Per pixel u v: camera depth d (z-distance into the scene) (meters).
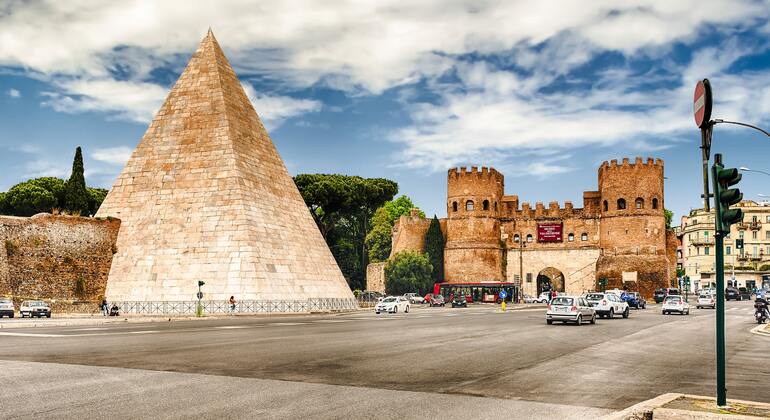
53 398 13.49
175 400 13.38
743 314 62.22
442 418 12.00
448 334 32.22
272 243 62.88
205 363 19.33
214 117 66.50
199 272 59.97
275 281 60.78
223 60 71.38
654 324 44.50
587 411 12.82
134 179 66.50
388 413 12.38
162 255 61.72
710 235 144.75
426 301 103.50
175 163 65.69
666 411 11.16
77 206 77.81
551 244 108.12
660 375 18.22
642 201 103.19
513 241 110.31
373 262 125.25
